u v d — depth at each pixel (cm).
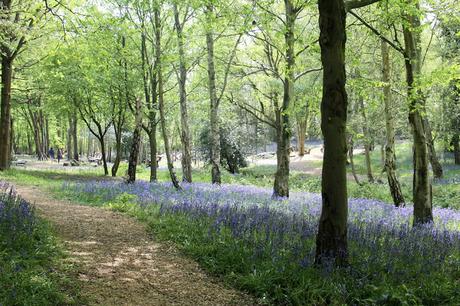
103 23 2031
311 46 1527
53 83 2752
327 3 705
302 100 1730
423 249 826
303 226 974
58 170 3706
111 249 892
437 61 3222
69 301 580
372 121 3262
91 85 2605
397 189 1853
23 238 762
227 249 827
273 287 676
